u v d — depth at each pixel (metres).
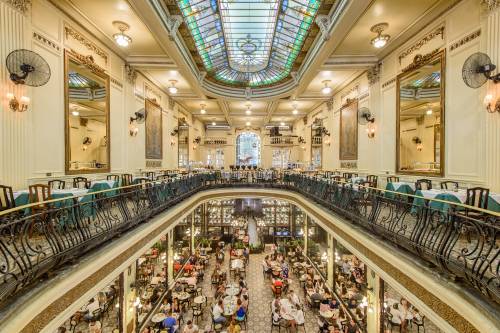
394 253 4.04
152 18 6.11
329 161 13.57
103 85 7.68
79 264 3.43
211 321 8.51
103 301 8.38
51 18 5.69
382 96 8.72
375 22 6.68
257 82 13.27
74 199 3.92
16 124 4.82
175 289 9.44
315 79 10.75
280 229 18.44
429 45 6.66
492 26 4.87
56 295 2.97
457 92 5.77
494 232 2.64
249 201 20.00
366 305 8.00
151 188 6.30
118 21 6.62
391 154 8.23
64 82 6.09
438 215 3.69
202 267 11.71
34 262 3.14
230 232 18.52
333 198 7.11
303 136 18.86
